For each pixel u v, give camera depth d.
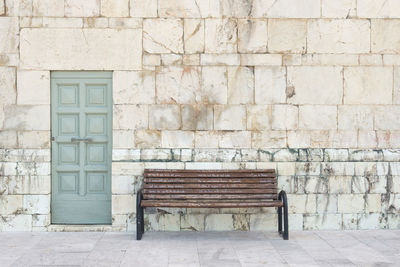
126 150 6.46
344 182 6.53
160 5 6.46
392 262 5.06
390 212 6.55
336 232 6.41
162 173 6.20
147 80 6.48
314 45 6.55
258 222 6.52
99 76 6.53
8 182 6.39
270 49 6.54
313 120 6.55
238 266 4.89
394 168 6.55
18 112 6.42
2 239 5.99
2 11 6.40
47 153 6.43
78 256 5.24
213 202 5.97
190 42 6.50
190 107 6.51
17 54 6.41
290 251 5.47
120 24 6.44
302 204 6.51
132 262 5.03
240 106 6.53
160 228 6.47
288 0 6.53
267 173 6.27
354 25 6.56
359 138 6.52
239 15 6.52
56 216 6.56
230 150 6.51
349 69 6.56
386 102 6.56
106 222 6.56
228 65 6.52
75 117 6.56
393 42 6.54
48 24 6.40
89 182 6.56
